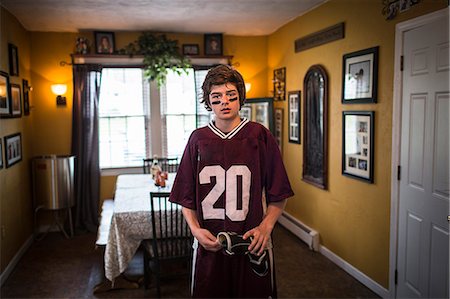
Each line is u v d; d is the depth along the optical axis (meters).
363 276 3.35
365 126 3.24
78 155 4.92
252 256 1.30
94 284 3.45
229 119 1.33
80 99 4.88
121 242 3.08
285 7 4.08
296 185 4.72
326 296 3.14
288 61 4.83
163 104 5.35
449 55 2.36
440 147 2.46
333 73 3.77
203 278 1.37
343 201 3.66
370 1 3.15
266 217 1.34
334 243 3.84
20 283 3.49
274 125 5.25
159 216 2.98
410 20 2.68
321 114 4.01
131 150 5.29
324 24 3.91
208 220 1.34
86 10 4.02
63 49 4.98
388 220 3.01
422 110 2.61
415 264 2.72
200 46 5.38
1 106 3.52
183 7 4.01
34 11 4.00
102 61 5.01
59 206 4.66
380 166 3.09
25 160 4.50
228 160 1.32
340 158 3.69
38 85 4.93
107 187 5.20
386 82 2.98
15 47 4.10
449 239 2.39
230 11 4.21
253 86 5.56
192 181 1.39
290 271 3.63
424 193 2.61
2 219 3.54
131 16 4.32
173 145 5.41
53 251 4.30
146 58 5.01
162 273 3.36
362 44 3.28
